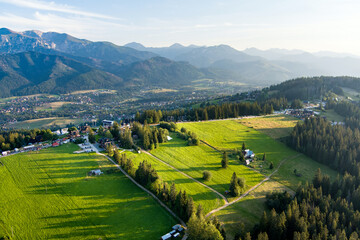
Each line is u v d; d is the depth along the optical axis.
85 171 134.50
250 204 115.88
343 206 104.69
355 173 144.38
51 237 91.19
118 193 118.62
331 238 86.25
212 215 104.81
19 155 151.25
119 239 90.50
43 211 104.25
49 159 145.75
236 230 96.62
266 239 83.38
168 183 129.25
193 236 83.38
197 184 131.75
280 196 116.00
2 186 119.56
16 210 104.25
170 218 102.19
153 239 90.69
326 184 126.38
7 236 90.06
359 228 95.44
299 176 150.38
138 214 104.31
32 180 125.19
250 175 146.75
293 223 94.25
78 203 109.81
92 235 92.25
